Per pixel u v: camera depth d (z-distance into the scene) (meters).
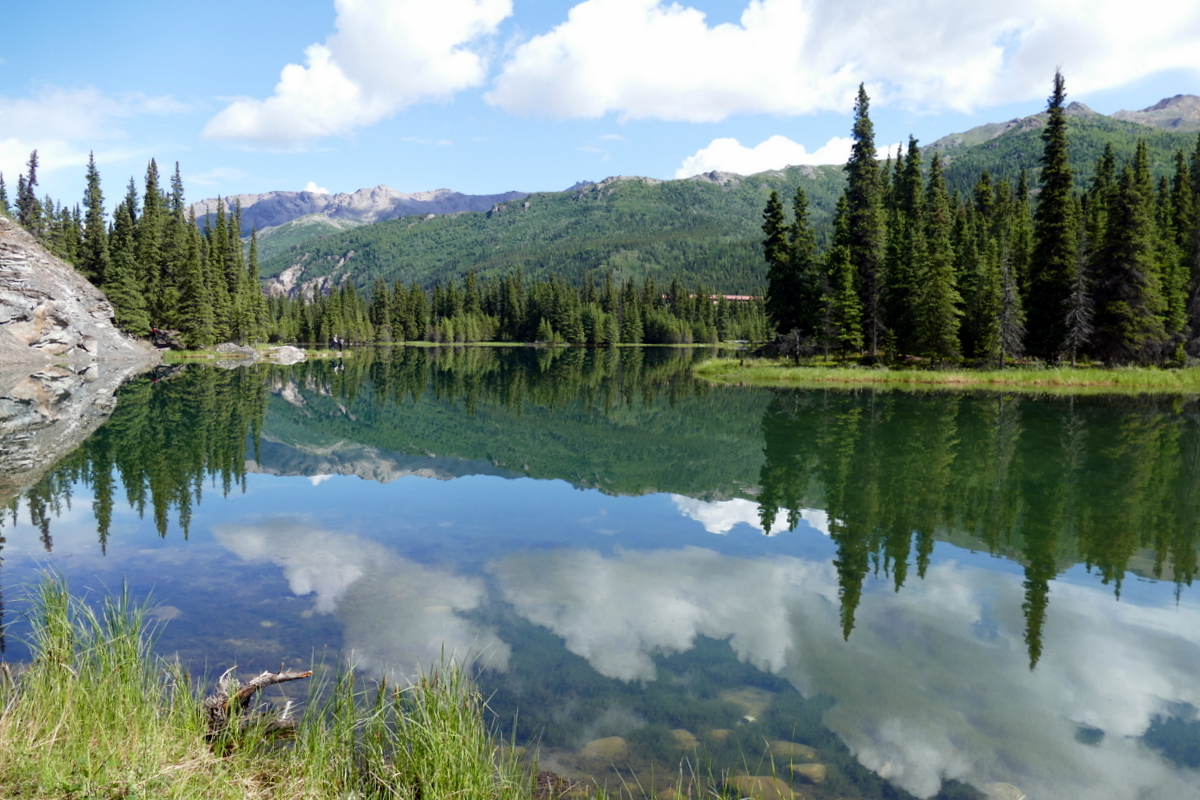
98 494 16.16
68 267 68.25
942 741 6.28
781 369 54.03
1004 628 9.02
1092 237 54.88
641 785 5.43
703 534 13.49
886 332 58.50
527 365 82.69
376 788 4.95
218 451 22.14
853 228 62.28
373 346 148.50
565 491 17.58
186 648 7.79
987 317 55.03
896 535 13.48
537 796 5.18
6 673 5.91
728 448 24.11
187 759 4.79
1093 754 6.07
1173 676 7.65
